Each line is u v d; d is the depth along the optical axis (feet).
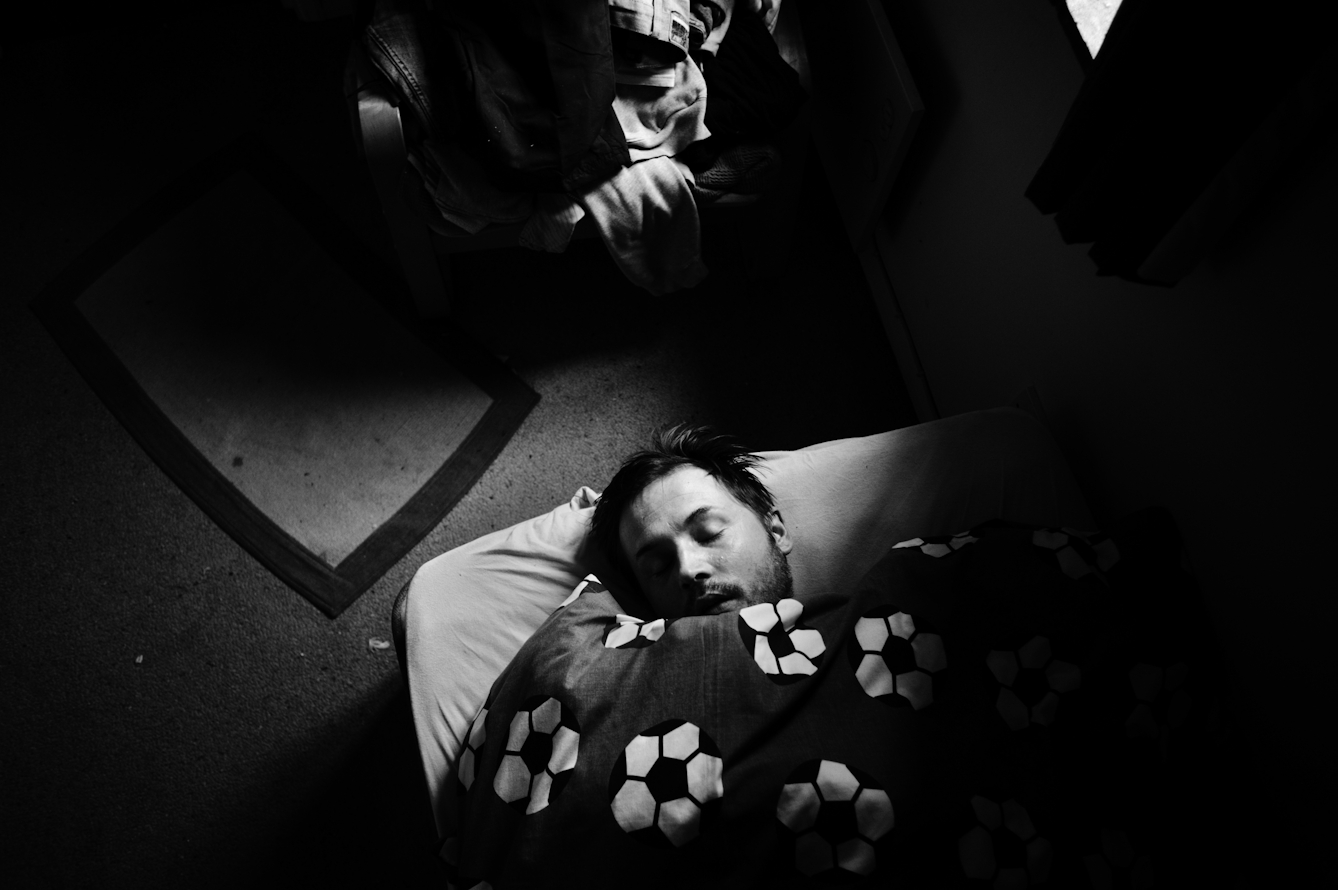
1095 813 3.20
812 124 6.71
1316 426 3.16
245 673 5.24
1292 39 2.62
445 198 4.84
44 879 4.75
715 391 6.05
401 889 4.79
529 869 3.22
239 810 4.93
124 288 6.12
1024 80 4.32
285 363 5.97
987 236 4.95
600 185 4.94
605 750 3.32
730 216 5.57
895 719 3.29
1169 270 3.39
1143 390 4.03
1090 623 3.45
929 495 4.35
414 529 5.59
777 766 3.21
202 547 5.51
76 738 5.04
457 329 6.13
